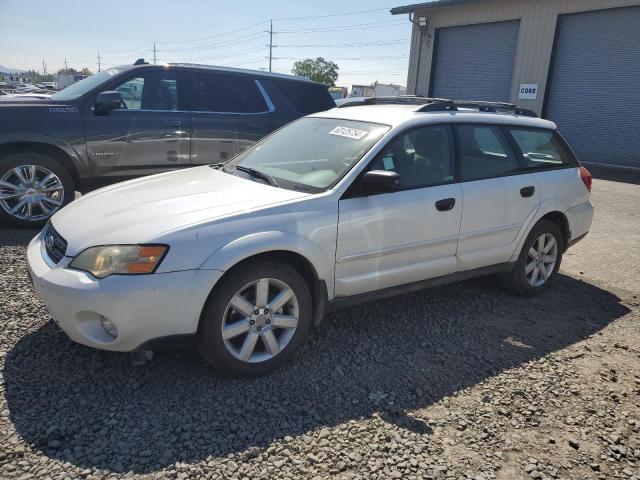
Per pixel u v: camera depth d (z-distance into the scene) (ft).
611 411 10.25
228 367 10.25
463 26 67.36
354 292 11.99
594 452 9.05
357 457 8.50
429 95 72.49
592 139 56.80
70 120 19.79
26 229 19.56
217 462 8.18
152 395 9.79
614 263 20.11
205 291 9.64
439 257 13.38
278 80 24.54
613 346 13.06
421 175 12.95
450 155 13.62
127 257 9.36
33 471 7.72
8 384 9.80
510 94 63.21
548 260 16.34
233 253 9.81
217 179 12.81
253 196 11.23
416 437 9.11
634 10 51.55
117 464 7.98
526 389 10.85
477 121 14.48
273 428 9.08
